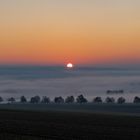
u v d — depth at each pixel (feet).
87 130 199.11
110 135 179.73
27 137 165.99
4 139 158.51
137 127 222.89
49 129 200.44
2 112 417.49
